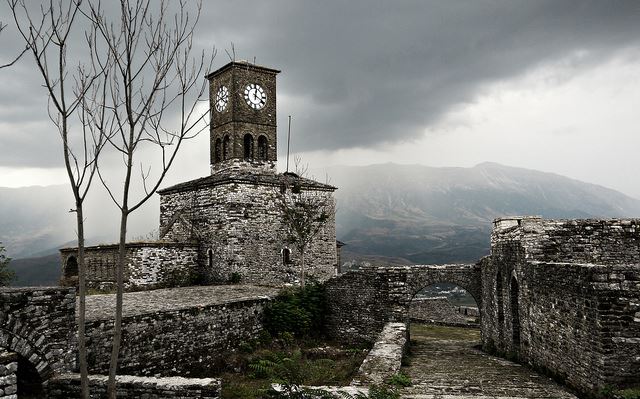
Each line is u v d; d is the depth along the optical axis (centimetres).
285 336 2244
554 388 1356
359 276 2523
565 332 1384
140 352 1585
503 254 2031
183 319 1775
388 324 2259
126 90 884
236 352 1992
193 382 1186
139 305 1881
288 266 3403
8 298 1168
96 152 866
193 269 3322
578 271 1291
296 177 3788
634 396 1083
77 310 1440
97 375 1262
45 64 814
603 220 1778
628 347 1153
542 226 1800
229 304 2023
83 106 866
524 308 1775
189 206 3512
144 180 906
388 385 1260
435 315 3956
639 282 1168
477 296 2488
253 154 3688
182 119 932
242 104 3656
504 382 1441
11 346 1170
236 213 3216
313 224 3478
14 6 779
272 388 1129
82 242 862
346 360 2042
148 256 3070
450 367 1742
